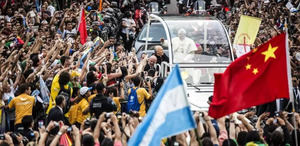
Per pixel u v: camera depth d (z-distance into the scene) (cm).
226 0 6725
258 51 2236
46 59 3478
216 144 2398
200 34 3719
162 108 1881
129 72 3591
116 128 2373
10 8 5034
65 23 4694
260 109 3472
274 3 5744
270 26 5247
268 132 2620
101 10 5822
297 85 3591
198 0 6306
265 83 2230
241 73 2222
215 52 3678
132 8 6262
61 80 2994
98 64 3547
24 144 2494
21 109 2930
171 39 3691
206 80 3575
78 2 5953
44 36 4228
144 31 4778
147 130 1866
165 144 2517
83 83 3259
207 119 2433
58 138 2241
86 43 4050
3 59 3447
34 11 4956
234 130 2567
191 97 3372
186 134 2481
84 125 2581
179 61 3628
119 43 5256
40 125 2956
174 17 3884
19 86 3047
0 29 4484
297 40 4872
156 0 6544
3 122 2944
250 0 6159
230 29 5300
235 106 2216
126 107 3322
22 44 3969
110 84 3369
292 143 2669
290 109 3488
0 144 2305
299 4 5803
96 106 2875
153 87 3597
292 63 3962
